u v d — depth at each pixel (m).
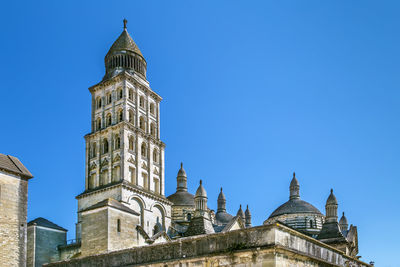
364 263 44.81
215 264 32.22
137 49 102.94
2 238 44.62
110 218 58.97
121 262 37.00
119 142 91.19
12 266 44.81
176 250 34.53
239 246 31.48
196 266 33.03
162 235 69.50
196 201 83.50
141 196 87.69
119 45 101.38
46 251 78.38
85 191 91.06
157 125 101.06
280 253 30.48
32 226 77.81
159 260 34.94
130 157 90.00
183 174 109.56
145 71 103.69
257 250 30.50
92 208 60.38
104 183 90.38
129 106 93.94
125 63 99.38
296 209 104.81
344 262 40.16
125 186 84.88
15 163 48.88
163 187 96.00
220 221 110.19
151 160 94.81
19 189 47.41
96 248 58.16
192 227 80.44
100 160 92.00
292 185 111.50
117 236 59.34
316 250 35.22
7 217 45.56
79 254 71.25
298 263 32.44
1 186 45.84
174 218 101.19
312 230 101.38
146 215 87.50
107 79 97.50
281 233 31.12
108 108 95.81
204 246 33.31
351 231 95.19
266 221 108.06
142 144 94.62
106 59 102.06
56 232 81.31
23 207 47.34
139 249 36.47
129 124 91.44
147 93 100.19
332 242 78.12
